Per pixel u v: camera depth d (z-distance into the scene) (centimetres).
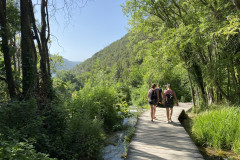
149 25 1256
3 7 754
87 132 571
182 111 980
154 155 428
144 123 733
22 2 727
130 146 491
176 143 505
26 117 526
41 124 557
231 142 512
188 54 1110
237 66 933
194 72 1224
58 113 617
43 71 793
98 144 586
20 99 696
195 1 925
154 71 1372
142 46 1468
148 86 1848
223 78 950
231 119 570
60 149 493
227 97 988
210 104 1112
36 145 479
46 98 725
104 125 825
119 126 830
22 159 275
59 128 578
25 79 707
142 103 1781
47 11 844
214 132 548
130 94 2239
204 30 727
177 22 1146
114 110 898
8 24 854
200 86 1227
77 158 503
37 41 804
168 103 721
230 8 763
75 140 545
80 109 769
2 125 464
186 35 803
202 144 558
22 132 468
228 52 886
